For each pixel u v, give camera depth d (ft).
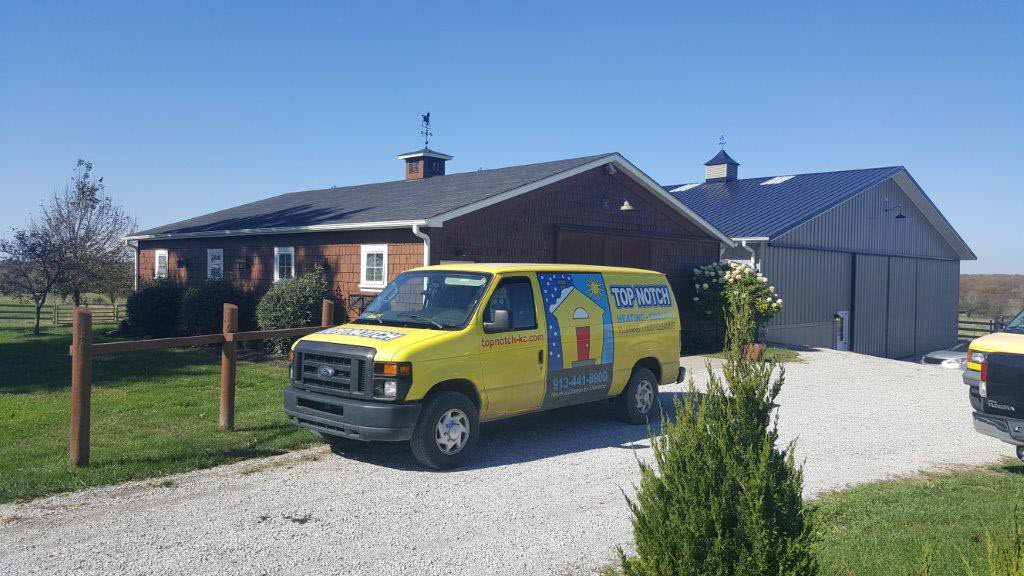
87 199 80.53
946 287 110.22
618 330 31.45
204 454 25.48
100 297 120.26
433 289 28.32
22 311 103.14
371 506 20.99
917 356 100.89
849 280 88.33
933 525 19.43
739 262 67.62
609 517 20.42
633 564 12.96
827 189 88.53
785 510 12.08
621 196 62.34
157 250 76.28
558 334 28.84
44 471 23.00
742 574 11.53
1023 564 11.12
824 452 28.86
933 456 28.73
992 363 25.35
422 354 24.50
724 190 100.37
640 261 63.77
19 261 72.33
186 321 61.36
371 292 52.01
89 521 19.33
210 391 37.14
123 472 23.20
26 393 36.63
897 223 97.50
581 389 29.76
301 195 80.94
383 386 24.07
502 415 27.22
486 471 24.84
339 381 25.05
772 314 63.05
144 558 16.98
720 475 12.18
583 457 26.81
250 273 63.36
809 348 66.64
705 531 11.84
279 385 39.19
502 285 27.63
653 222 65.31
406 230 49.37
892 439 31.45
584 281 30.73
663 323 34.04
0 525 18.95
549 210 56.03
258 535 18.57
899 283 98.07
